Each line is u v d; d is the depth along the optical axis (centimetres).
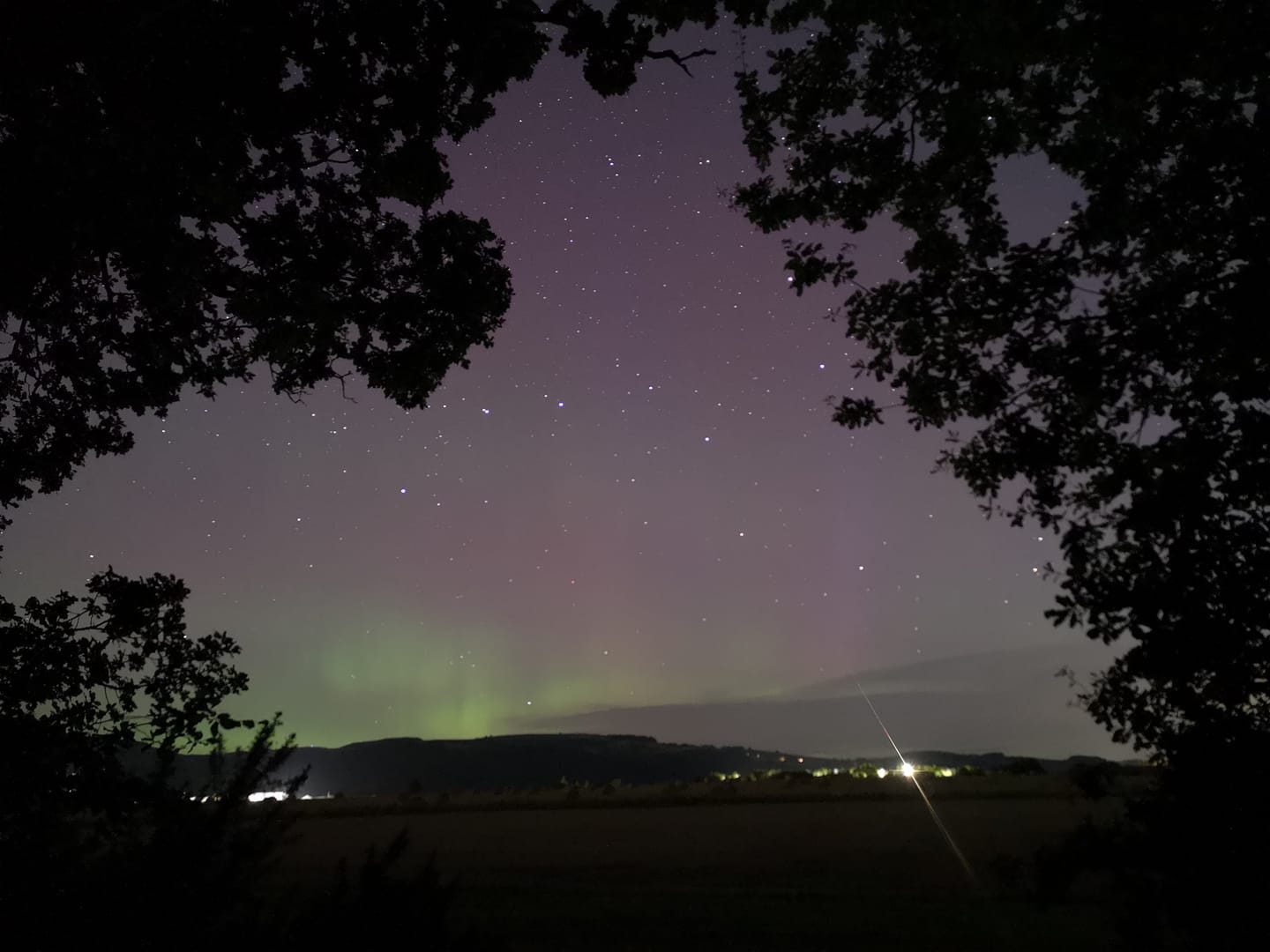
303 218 638
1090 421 599
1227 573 473
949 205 643
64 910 397
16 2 484
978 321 612
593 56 598
